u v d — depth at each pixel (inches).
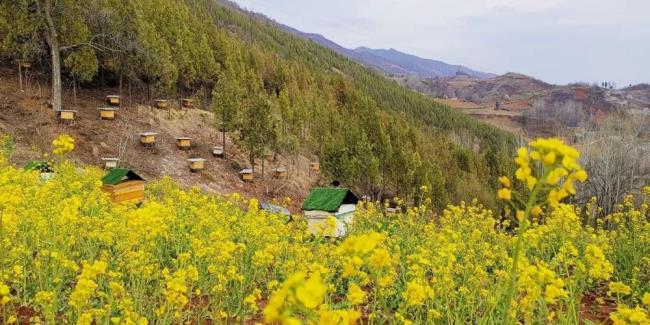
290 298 80.0
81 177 549.0
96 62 1177.4
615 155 1380.4
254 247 327.0
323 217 536.7
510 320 191.5
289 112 1584.6
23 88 1114.1
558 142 105.2
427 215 512.7
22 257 260.1
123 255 267.7
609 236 397.7
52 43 1055.6
